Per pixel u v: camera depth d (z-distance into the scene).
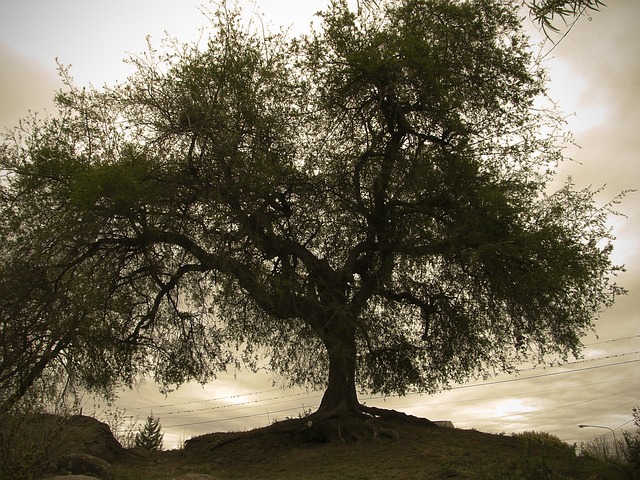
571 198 16.98
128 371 18.70
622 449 13.52
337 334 16.80
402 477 12.30
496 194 15.74
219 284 18.05
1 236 15.88
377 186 17.44
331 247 18.92
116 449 16.05
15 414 9.55
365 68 16.44
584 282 15.64
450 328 19.08
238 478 13.77
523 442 15.88
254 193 16.52
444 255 17.02
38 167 16.50
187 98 16.92
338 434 16.73
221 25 16.95
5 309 15.19
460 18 17.50
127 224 16.86
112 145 17.28
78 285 15.27
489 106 18.09
